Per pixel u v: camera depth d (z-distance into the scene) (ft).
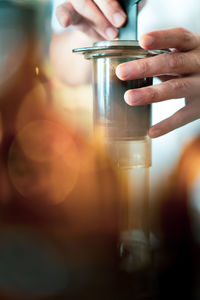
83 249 1.71
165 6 4.70
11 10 2.55
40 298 1.45
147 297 1.47
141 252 1.69
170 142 3.27
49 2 2.87
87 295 1.47
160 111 3.95
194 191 2.44
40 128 2.51
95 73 1.64
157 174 2.67
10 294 1.47
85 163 2.30
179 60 1.67
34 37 2.66
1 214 1.89
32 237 1.74
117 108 1.62
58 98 2.79
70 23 2.27
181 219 2.05
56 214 1.90
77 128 2.55
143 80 1.65
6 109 2.52
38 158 2.32
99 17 1.95
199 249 1.72
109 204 2.05
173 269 1.59
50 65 2.95
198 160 2.88
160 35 1.61
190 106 1.79
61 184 2.13
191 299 1.47
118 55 1.57
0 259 1.58
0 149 2.36
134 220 1.96
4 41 2.56
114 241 1.75
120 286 1.50
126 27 1.72
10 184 2.12
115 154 1.69
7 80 2.56
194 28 4.75
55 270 1.57
